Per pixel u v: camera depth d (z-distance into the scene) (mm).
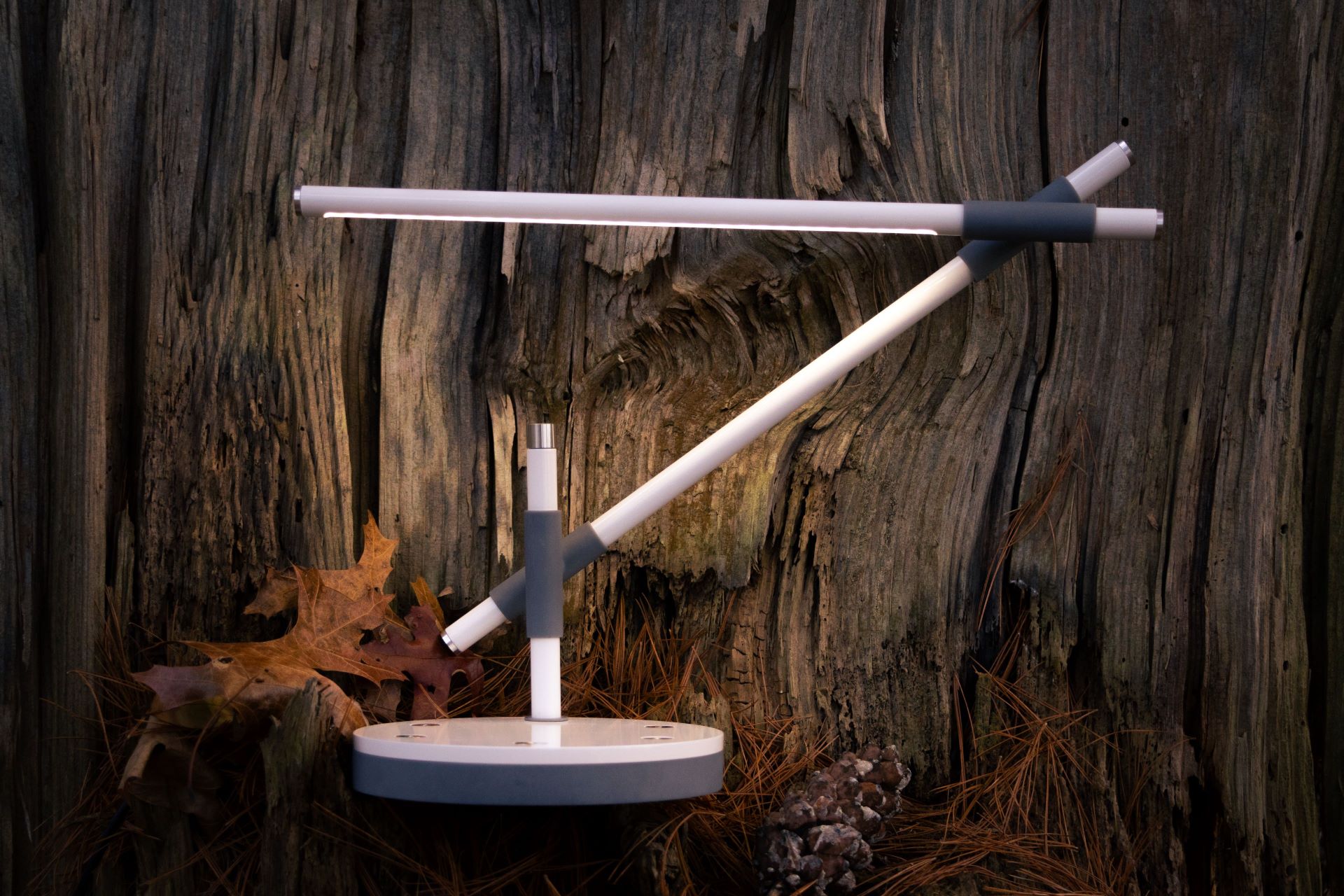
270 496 1387
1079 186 1274
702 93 1463
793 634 1440
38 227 1430
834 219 1217
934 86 1470
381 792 1022
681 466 1247
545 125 1472
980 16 1475
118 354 1431
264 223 1418
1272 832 1416
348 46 1450
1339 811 1452
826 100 1460
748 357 1468
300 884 1103
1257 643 1426
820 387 1257
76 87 1390
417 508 1425
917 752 1419
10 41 1411
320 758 1121
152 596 1368
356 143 1465
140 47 1430
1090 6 1476
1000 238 1232
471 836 1221
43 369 1414
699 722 1370
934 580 1440
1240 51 1456
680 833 1198
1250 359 1449
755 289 1454
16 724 1362
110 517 1404
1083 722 1439
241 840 1224
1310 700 1493
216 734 1195
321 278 1423
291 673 1215
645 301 1459
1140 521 1460
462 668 1321
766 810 1358
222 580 1374
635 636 1469
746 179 1473
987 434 1464
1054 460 1470
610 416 1466
